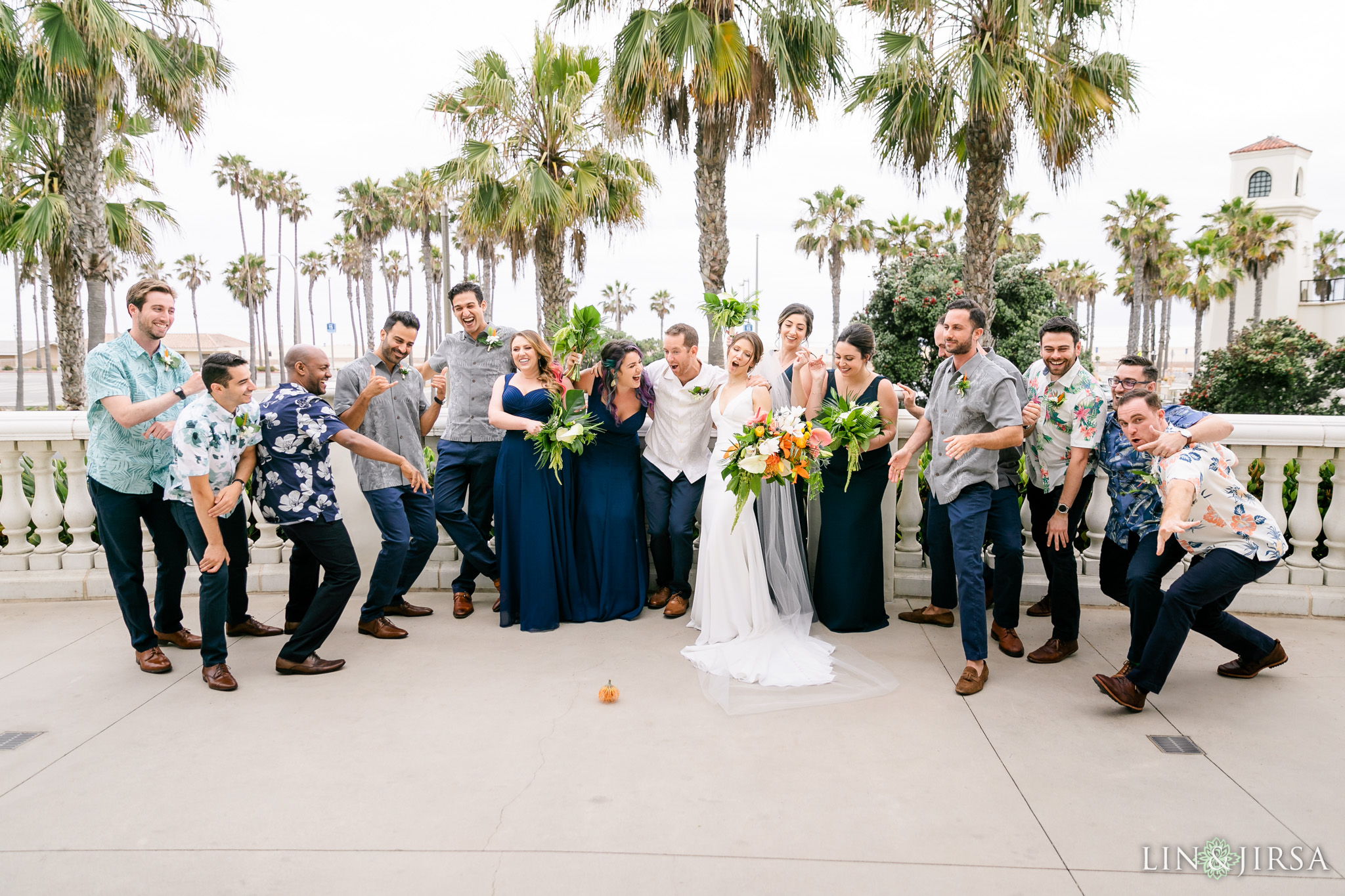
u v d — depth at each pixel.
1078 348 3.54
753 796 2.54
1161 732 2.96
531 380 4.26
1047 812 2.44
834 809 2.46
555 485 4.23
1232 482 3.04
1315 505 4.32
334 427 3.47
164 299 3.63
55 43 10.24
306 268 68.94
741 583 3.88
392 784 2.63
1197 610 3.04
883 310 17.23
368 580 4.75
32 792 2.59
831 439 3.65
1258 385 17.83
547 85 13.98
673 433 4.39
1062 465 3.67
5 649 3.90
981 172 10.24
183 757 2.83
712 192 11.20
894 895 2.06
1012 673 3.55
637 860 2.21
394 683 3.49
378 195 45.53
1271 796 2.52
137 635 3.61
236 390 3.24
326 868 2.18
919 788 2.58
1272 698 3.24
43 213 12.60
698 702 3.28
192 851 2.27
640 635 4.11
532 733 3.00
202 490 3.26
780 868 2.17
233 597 4.04
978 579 3.39
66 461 4.86
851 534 4.07
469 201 14.08
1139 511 3.41
